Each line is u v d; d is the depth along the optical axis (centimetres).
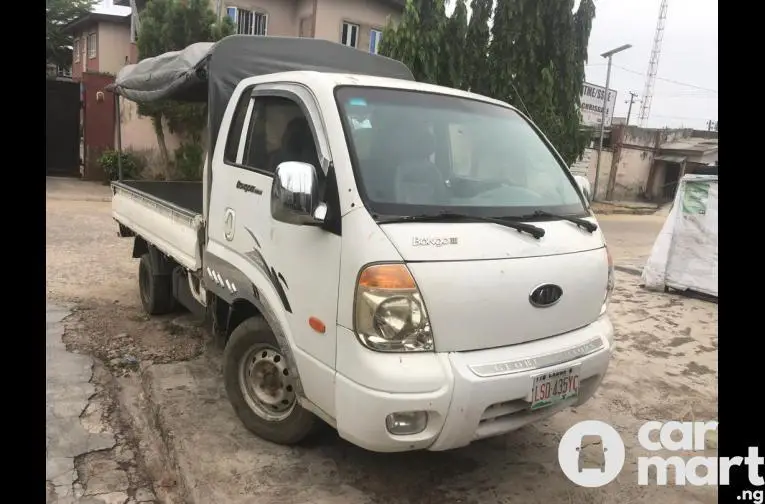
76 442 354
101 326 542
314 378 284
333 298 270
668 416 430
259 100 359
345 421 266
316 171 296
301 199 262
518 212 311
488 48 1143
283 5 1897
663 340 596
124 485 317
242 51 417
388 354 254
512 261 279
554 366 283
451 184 310
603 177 2667
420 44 1026
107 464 335
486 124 361
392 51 1052
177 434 357
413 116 326
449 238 268
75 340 505
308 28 1861
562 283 297
